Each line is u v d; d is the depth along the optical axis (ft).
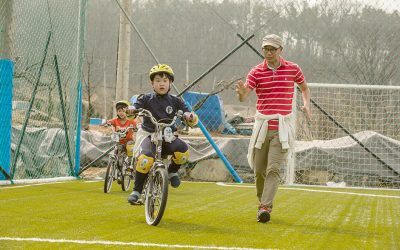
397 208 51.93
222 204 50.85
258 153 41.47
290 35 87.71
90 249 29.30
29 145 71.61
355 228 39.45
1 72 63.98
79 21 74.13
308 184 80.23
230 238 33.53
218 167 81.00
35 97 70.69
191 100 103.50
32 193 55.21
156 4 102.01
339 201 56.54
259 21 90.33
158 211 36.55
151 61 104.63
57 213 41.96
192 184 71.20
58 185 64.03
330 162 80.48
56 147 73.72
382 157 80.07
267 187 40.52
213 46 97.09
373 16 85.97
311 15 87.10
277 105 40.96
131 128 59.31
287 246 31.73
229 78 95.96
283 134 40.50
